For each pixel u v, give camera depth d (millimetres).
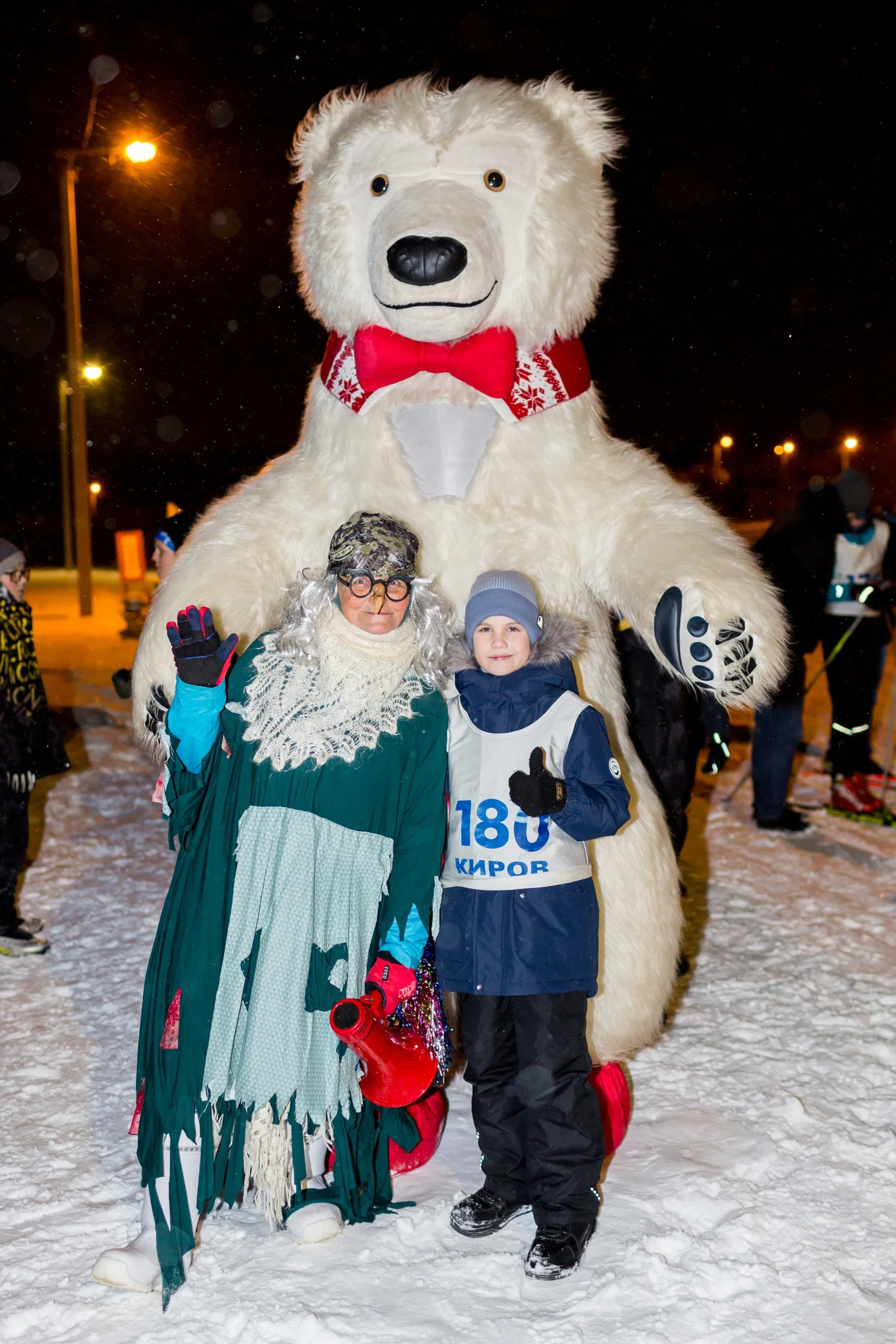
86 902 5363
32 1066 3729
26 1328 2527
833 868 5883
